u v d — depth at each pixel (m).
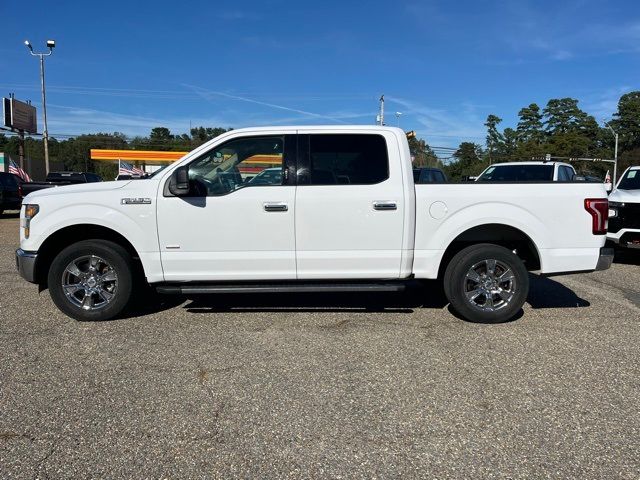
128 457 2.91
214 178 5.28
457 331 5.16
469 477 2.74
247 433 3.17
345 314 5.73
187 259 5.23
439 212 5.27
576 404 3.57
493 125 94.62
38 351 4.55
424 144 53.88
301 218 5.18
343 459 2.90
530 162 12.79
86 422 3.30
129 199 5.18
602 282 7.61
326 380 3.96
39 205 5.24
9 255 9.80
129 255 5.38
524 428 3.24
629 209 8.84
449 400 3.63
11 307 5.95
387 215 5.21
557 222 5.32
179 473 2.77
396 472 2.78
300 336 4.98
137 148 91.69
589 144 83.31
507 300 5.38
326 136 5.30
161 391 3.75
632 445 3.05
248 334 5.04
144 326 5.27
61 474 2.75
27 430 3.19
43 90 36.19
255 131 5.28
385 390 3.78
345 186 5.22
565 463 2.86
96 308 5.37
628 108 88.44
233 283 5.39
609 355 4.51
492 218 5.26
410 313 5.79
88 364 4.26
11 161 44.19
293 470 2.80
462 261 5.31
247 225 5.19
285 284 5.40
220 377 4.01
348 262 5.27
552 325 5.38
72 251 5.27
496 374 4.08
